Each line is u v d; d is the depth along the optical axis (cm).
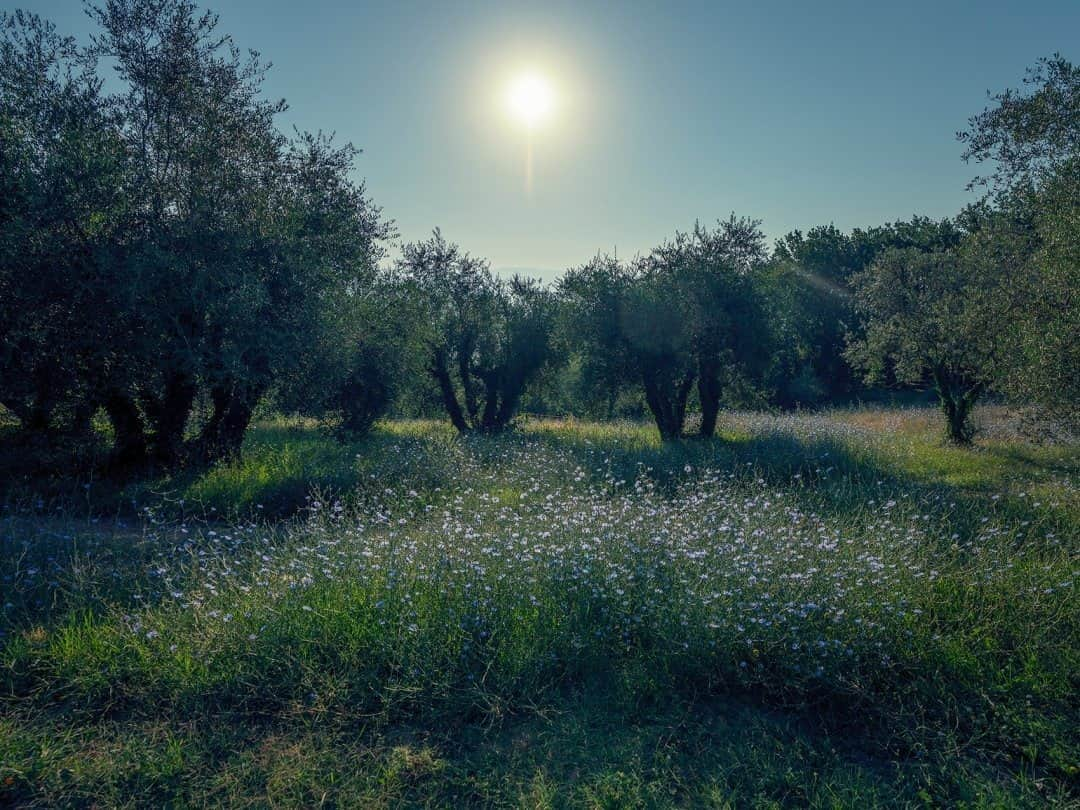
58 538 731
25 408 1035
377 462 1156
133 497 941
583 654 506
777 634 509
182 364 1004
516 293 1833
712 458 1241
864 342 1995
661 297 1569
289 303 1110
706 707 467
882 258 1872
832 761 416
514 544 648
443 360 1789
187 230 1005
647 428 1884
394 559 613
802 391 3472
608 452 1327
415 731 430
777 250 4628
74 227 965
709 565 601
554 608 550
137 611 554
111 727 429
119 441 1102
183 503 935
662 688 477
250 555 713
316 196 1192
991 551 680
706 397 1628
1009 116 1155
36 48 1009
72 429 1090
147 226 1018
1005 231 1344
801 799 384
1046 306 1040
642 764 405
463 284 1789
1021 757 423
